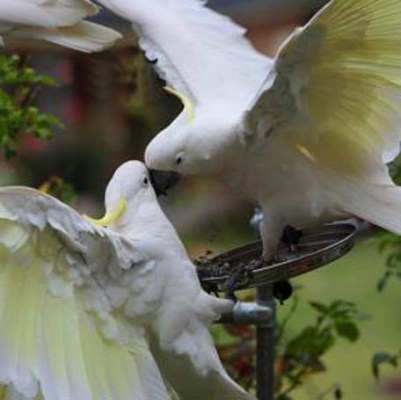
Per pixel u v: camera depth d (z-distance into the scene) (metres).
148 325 9.53
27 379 9.02
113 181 9.65
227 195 20.89
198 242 16.97
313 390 14.98
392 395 19.30
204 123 11.16
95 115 20.50
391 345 20.44
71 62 15.48
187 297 9.56
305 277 21.16
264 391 11.37
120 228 9.54
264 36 22.84
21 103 13.27
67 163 21.28
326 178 11.26
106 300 9.33
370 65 10.53
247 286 10.48
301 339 13.14
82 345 9.24
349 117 10.87
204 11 12.64
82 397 9.17
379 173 11.11
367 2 10.08
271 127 11.01
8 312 9.02
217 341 13.11
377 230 14.59
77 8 10.61
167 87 12.05
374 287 22.19
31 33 10.62
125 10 12.46
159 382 9.48
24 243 8.95
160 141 11.12
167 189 11.23
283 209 11.34
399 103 10.70
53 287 9.15
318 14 10.05
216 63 12.15
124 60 14.47
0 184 15.87
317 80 10.62
